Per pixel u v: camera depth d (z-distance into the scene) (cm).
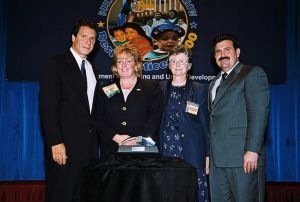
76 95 353
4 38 525
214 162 358
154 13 515
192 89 370
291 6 534
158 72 512
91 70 374
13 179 525
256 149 336
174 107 365
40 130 527
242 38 518
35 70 513
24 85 527
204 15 516
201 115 368
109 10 514
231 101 353
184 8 516
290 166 536
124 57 355
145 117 357
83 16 515
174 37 514
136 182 264
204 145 369
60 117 351
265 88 345
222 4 518
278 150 536
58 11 515
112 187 265
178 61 366
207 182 398
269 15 518
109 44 513
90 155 352
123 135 347
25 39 513
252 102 341
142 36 514
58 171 344
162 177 265
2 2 523
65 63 359
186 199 270
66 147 346
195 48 515
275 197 504
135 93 360
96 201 269
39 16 514
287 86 536
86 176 277
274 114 536
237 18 517
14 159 525
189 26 515
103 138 351
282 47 518
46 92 347
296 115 536
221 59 362
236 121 350
